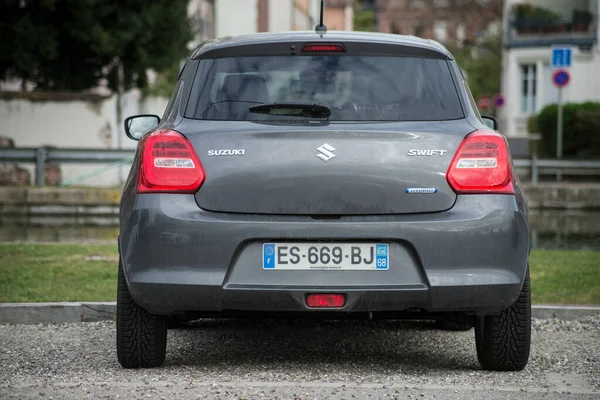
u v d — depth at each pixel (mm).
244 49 7047
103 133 31703
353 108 6797
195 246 6512
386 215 6539
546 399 6266
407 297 6492
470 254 6512
